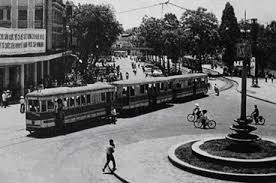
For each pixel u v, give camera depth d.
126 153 24.48
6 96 42.91
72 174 20.27
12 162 22.05
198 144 24.39
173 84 49.94
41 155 23.80
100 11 72.00
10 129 31.00
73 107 31.64
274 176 19.00
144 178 19.25
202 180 18.98
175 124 35.59
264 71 107.88
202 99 54.91
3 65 50.56
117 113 41.00
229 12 100.00
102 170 21.02
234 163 20.48
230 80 85.56
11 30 44.31
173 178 19.28
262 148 23.47
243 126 22.97
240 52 23.23
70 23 73.00
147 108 45.12
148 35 102.00
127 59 166.62
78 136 29.53
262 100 54.62
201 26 88.81
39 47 50.53
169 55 93.56
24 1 62.81
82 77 67.88
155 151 25.00
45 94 29.05
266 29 96.88
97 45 74.12
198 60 97.69
